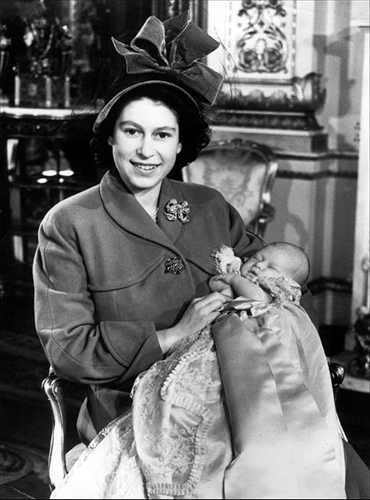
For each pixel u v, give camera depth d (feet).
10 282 18.47
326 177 17.03
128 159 7.03
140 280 7.22
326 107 16.78
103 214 7.28
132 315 7.19
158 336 6.90
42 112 18.62
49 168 20.16
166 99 6.92
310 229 16.81
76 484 6.61
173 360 6.64
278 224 17.15
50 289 7.18
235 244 8.16
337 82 16.58
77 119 7.61
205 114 7.53
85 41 18.78
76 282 7.18
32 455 11.45
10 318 17.02
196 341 6.72
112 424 7.02
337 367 7.64
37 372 14.44
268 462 6.05
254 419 6.15
